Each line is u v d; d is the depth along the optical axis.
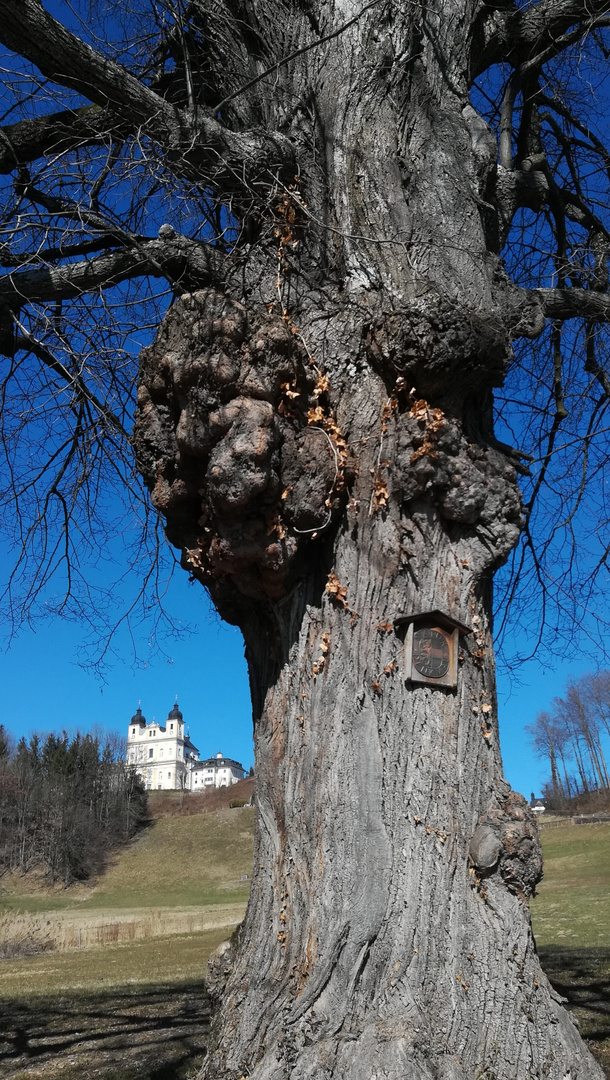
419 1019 3.71
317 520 4.34
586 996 7.02
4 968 17.70
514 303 5.05
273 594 4.48
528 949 4.02
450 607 4.46
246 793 84.75
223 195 5.30
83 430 6.81
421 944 3.88
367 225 4.78
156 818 73.06
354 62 5.05
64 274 5.48
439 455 4.46
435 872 4.02
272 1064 3.77
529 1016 3.86
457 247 4.63
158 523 6.93
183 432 4.27
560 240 7.19
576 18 6.08
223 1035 4.05
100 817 67.44
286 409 4.34
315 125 5.09
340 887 3.97
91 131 5.79
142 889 56.38
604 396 7.04
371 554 4.43
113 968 15.17
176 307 4.50
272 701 4.51
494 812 4.23
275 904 4.17
